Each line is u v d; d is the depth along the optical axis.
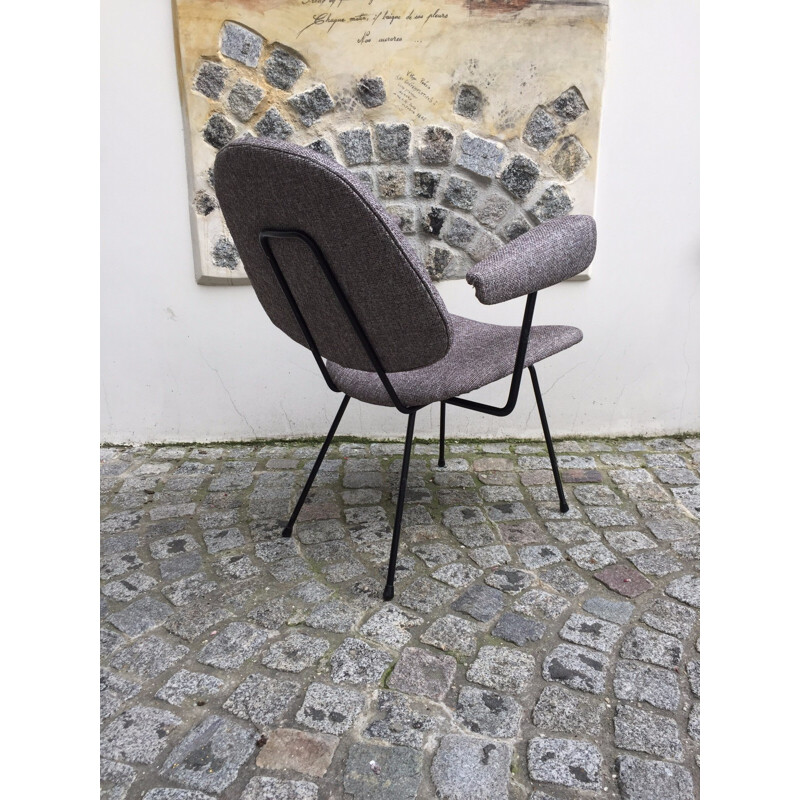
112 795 0.82
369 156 1.76
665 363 2.03
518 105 1.74
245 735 0.92
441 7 1.65
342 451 2.01
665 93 1.78
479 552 1.42
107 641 1.13
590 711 0.96
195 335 1.96
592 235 1.11
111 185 1.81
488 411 1.24
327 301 1.06
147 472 1.88
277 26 1.65
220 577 1.33
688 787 0.82
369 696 0.99
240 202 1.01
